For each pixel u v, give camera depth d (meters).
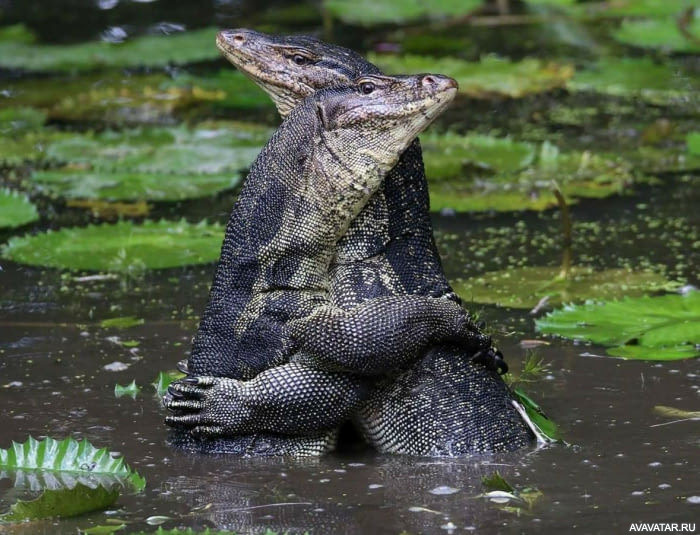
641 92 22.28
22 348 12.73
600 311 12.95
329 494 9.14
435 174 17.89
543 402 11.03
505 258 15.38
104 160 18.78
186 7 27.33
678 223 16.41
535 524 8.48
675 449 9.85
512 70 22.02
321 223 10.02
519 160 18.58
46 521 8.70
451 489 9.16
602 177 18.05
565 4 27.45
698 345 12.27
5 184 18.39
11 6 27.80
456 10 26.66
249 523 8.65
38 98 22.27
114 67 24.48
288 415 9.86
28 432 10.59
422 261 10.38
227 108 21.98
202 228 16.16
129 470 9.59
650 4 26.66
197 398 10.02
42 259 14.97
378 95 9.84
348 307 10.08
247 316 10.15
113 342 12.89
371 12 25.81
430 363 10.05
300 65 10.85
